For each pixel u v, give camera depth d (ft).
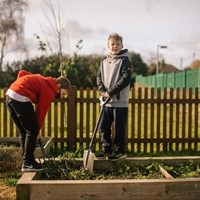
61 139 27.66
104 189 14.02
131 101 27.94
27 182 13.97
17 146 24.44
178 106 28.45
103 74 18.72
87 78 137.08
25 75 16.83
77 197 13.97
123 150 18.40
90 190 13.99
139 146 28.09
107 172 17.70
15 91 15.85
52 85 16.21
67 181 14.10
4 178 18.66
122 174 17.25
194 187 14.37
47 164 17.70
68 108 27.55
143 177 16.70
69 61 39.70
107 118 18.49
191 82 62.64
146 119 28.17
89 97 27.58
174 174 17.16
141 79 145.38
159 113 28.30
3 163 20.06
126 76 17.69
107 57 18.86
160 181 14.24
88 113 27.68
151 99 28.14
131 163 18.15
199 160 18.58
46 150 22.06
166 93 28.30
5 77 133.39
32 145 15.94
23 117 15.78
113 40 18.28
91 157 17.29
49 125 28.02
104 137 18.60
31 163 15.93
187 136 30.32
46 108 16.08
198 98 28.48
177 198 14.33
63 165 17.95
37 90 16.06
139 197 14.15
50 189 13.91
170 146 28.50
